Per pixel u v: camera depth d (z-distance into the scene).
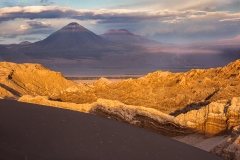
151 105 49.09
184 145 21.47
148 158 18.22
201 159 19.19
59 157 17.22
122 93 57.97
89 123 24.67
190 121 31.75
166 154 19.23
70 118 25.86
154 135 23.00
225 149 22.64
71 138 20.61
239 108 28.83
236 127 26.09
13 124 22.92
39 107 29.39
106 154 18.25
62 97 56.69
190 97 49.50
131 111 34.84
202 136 29.95
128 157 18.12
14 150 17.73
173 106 47.97
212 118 29.67
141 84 62.03
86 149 18.80
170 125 32.41
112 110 35.75
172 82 61.19
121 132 22.91
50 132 21.58
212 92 49.66
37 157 16.98
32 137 20.20
